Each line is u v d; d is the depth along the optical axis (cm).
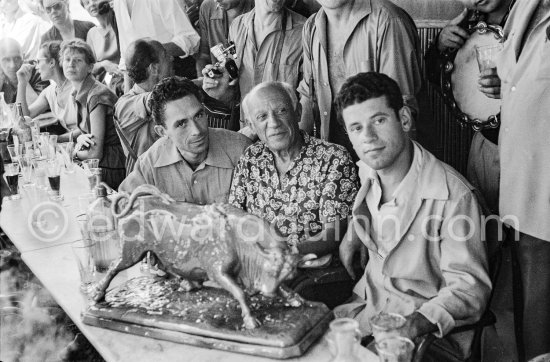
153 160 259
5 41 491
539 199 189
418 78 223
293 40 271
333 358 133
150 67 340
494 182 207
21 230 265
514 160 192
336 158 218
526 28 184
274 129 214
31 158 349
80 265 199
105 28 404
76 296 195
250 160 233
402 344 128
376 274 201
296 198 223
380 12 227
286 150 222
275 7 269
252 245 157
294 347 148
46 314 230
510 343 216
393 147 180
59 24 445
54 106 475
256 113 216
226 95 306
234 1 294
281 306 163
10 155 339
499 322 218
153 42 338
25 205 305
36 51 475
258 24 281
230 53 300
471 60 204
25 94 489
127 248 173
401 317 136
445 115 217
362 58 237
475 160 211
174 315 164
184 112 235
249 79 294
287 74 276
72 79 403
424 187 183
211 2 306
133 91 356
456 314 167
